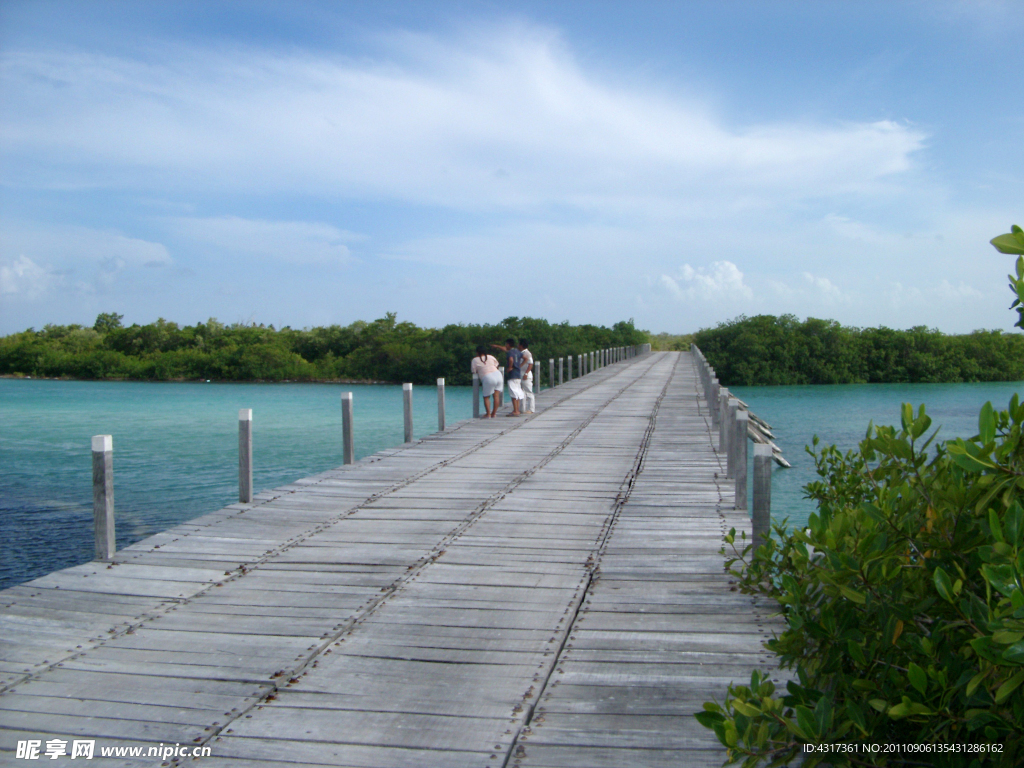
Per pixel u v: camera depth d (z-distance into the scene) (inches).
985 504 93.7
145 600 193.6
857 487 210.2
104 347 2696.9
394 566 223.6
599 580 210.2
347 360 2362.2
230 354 2391.7
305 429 1024.2
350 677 149.8
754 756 98.0
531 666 154.6
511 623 178.2
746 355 2365.9
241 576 214.1
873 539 102.7
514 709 136.5
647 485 342.0
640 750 122.5
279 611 186.1
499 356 2054.6
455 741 125.7
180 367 2413.9
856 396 1823.3
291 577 213.2
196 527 268.8
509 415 645.3
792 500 556.7
